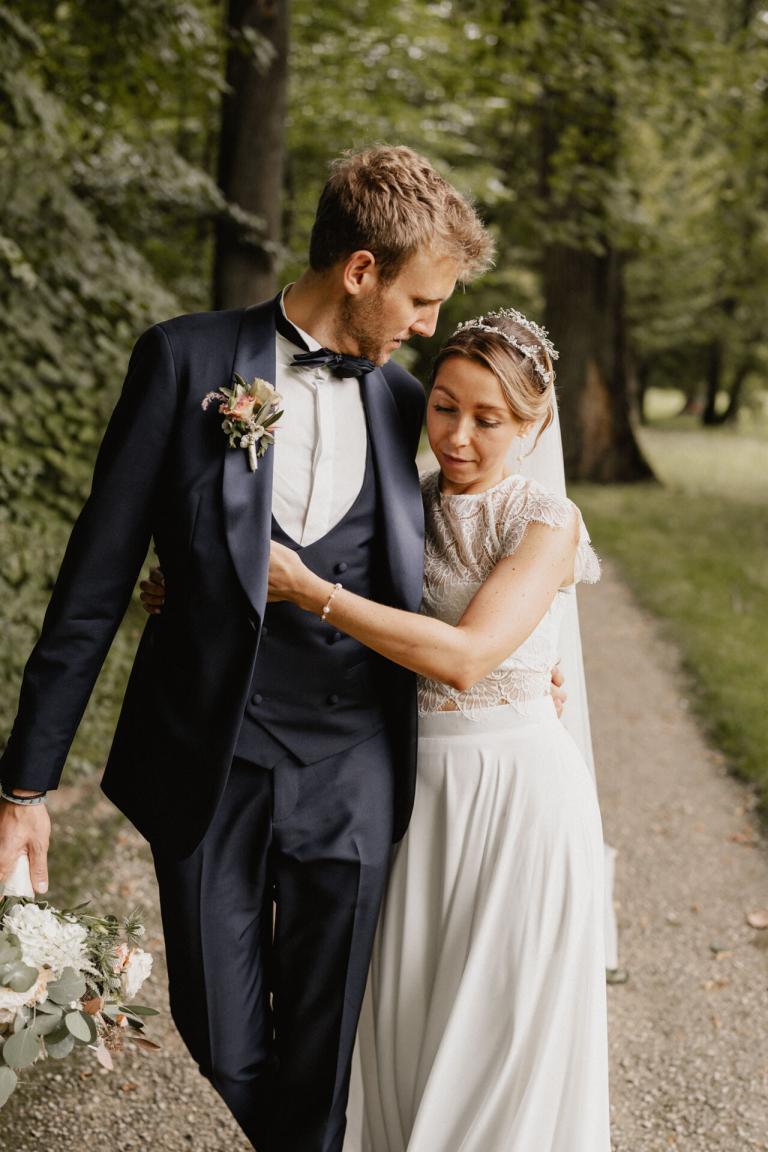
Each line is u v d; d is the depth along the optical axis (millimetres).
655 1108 2572
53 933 1630
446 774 1952
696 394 33594
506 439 1848
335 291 1758
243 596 1701
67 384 5094
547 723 1980
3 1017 1596
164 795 1848
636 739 5277
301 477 1817
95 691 4629
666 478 15508
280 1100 2016
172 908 1905
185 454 1737
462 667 1757
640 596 8273
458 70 9352
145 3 5812
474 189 12477
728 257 16859
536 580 1825
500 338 1786
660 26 8352
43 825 1852
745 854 3982
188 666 1784
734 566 9312
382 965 2043
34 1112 2467
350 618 1725
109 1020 1731
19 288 5047
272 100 6816
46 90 6148
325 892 1921
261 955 2014
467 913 1939
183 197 6574
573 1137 1887
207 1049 1950
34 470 4711
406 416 1954
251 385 1734
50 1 5738
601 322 14102
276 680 1864
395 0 10875
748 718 5309
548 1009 1884
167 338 1763
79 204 5500
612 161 10641
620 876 3805
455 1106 1895
